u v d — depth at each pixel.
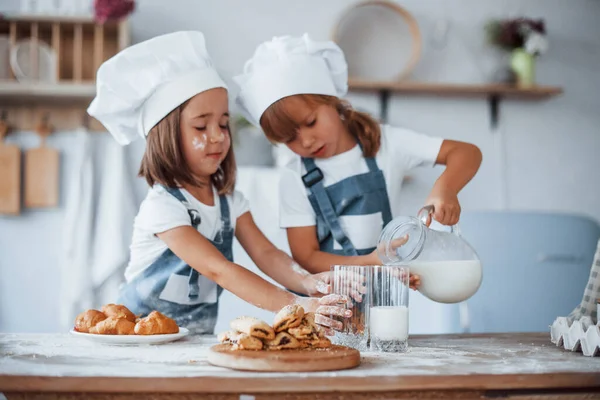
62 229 3.00
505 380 0.93
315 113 1.73
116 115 1.61
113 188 2.91
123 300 1.62
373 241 1.81
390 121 3.16
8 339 1.31
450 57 3.20
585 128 3.29
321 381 0.90
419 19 3.20
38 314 2.98
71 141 3.00
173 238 1.50
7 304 2.97
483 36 3.21
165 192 1.57
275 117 1.73
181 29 3.07
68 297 2.88
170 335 1.25
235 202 1.74
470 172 1.75
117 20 2.83
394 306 1.18
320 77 1.76
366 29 3.12
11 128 2.98
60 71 2.95
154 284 1.58
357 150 1.86
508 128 3.24
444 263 1.29
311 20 3.14
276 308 1.37
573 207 3.27
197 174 1.62
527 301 2.37
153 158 1.58
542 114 3.27
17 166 2.96
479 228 2.38
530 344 1.29
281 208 1.84
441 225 1.60
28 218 2.99
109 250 2.87
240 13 3.11
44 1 2.93
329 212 1.80
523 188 3.25
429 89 3.10
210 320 1.66
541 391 0.94
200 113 1.56
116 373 0.93
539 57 3.28
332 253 1.82
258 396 0.90
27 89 2.79
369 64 3.12
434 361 1.05
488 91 3.14
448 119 3.20
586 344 1.13
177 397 0.90
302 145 1.76
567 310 2.38
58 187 2.99
